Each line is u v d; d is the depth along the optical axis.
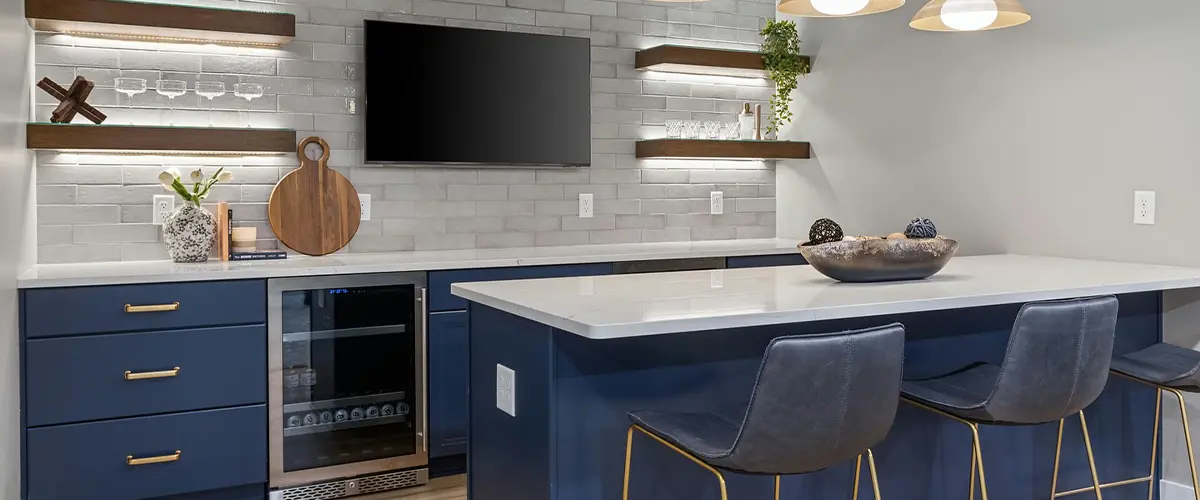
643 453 2.34
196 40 3.69
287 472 3.37
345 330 3.44
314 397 3.40
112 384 3.06
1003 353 2.90
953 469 2.83
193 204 3.53
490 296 2.39
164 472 3.16
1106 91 3.39
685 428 2.06
